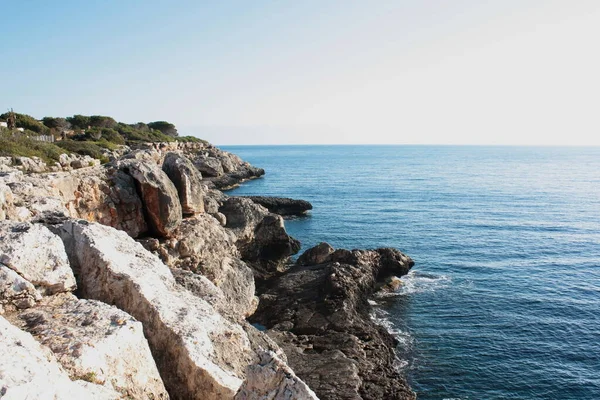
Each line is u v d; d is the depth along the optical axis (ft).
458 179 492.13
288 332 96.89
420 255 175.01
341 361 83.76
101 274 38.60
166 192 86.89
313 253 145.07
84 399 22.68
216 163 405.59
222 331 39.52
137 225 86.84
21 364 21.29
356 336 96.68
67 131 326.44
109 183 85.35
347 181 467.11
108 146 276.82
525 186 420.36
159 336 35.22
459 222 242.37
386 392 77.20
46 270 34.17
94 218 81.56
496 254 176.65
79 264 40.04
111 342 28.14
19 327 28.96
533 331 107.86
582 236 208.74
